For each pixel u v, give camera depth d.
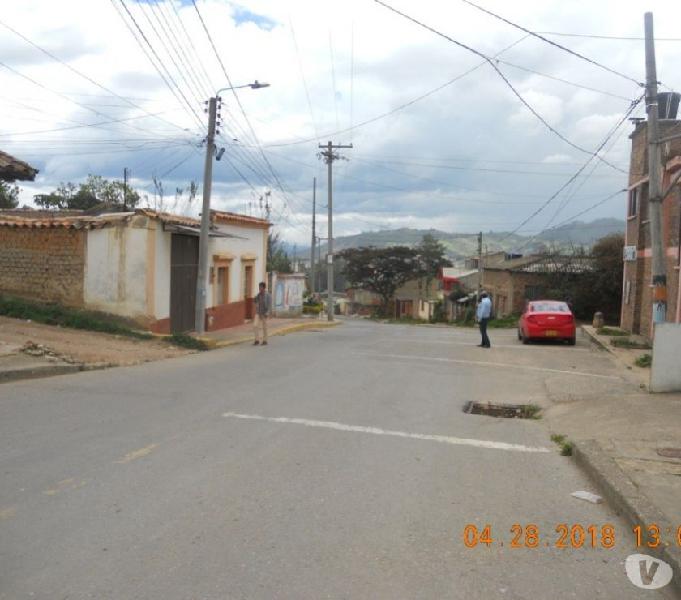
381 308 67.94
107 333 16.73
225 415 8.52
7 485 5.50
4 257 18.19
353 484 5.80
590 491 5.89
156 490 5.47
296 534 4.64
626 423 8.13
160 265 18.14
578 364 16.16
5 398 9.08
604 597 3.88
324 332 25.98
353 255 63.88
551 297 38.22
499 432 8.29
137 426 7.72
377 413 9.11
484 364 15.70
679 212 18.03
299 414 8.77
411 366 14.74
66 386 10.23
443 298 57.84
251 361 14.65
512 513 5.25
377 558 4.30
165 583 3.87
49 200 35.69
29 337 14.19
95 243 17.62
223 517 4.91
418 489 5.75
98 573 3.98
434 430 8.22
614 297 36.97
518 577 4.11
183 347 16.83
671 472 5.96
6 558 4.16
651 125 13.09
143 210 17.36
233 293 24.69
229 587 3.84
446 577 4.07
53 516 4.86
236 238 23.86
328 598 3.75
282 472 6.08
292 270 55.06
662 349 10.27
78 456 6.39
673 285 18.64
